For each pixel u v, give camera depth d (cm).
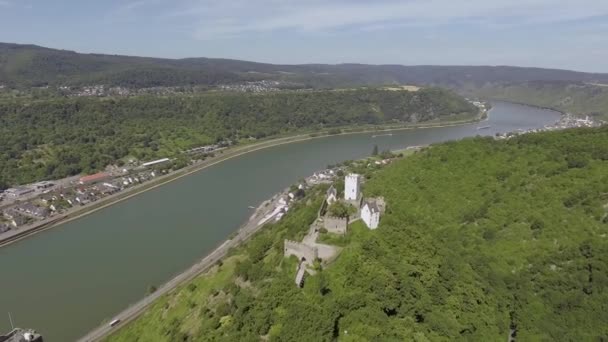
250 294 10731
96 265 17212
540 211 14350
